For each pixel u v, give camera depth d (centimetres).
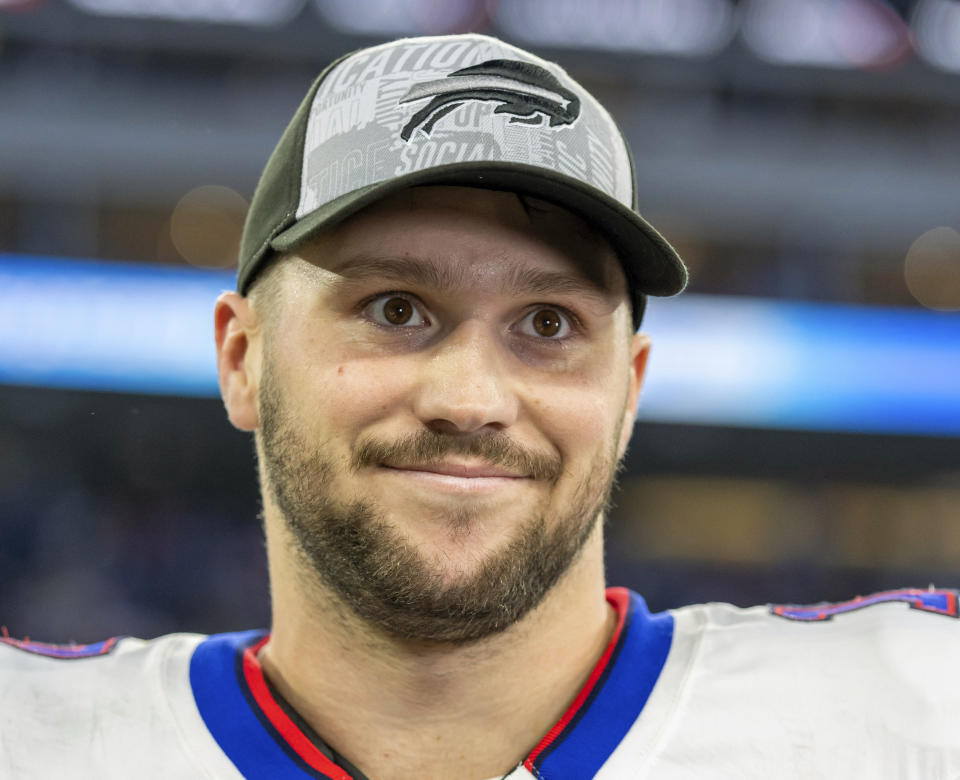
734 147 596
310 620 91
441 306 83
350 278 83
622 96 598
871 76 587
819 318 549
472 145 83
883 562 616
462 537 81
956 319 550
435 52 88
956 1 576
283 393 87
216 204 575
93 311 511
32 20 554
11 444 546
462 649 86
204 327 516
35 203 571
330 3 565
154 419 549
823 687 93
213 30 566
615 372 89
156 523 566
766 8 582
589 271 86
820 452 589
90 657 102
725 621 102
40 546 550
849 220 600
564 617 92
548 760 88
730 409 539
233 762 90
